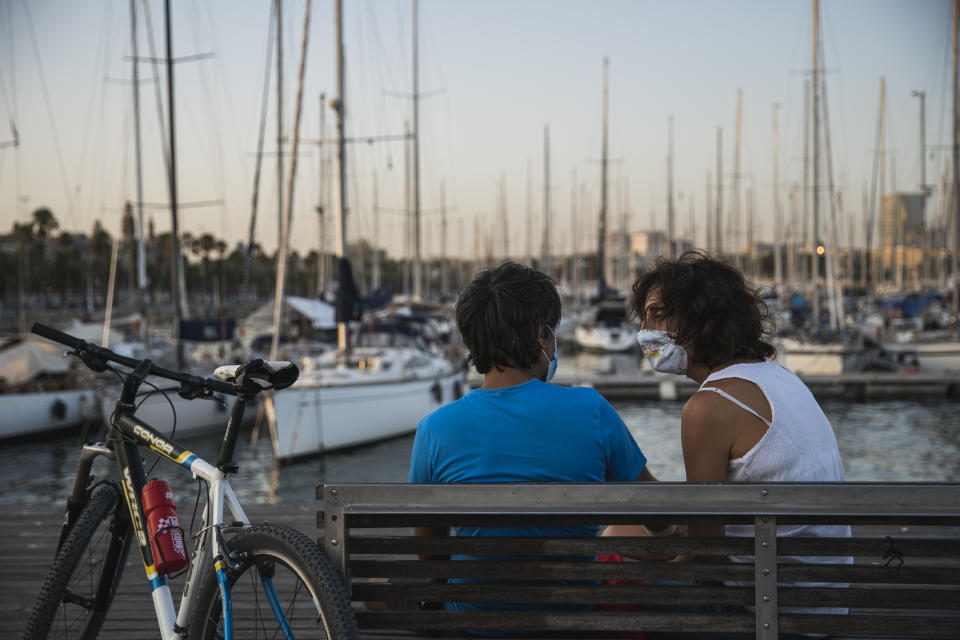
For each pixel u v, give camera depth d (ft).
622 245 174.50
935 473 41.55
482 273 5.78
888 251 175.32
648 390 64.85
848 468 42.88
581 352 114.32
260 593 5.49
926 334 78.38
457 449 5.46
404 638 5.49
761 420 5.22
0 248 238.48
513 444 5.37
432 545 4.94
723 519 4.76
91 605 7.22
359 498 4.88
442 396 50.65
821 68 78.28
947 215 111.86
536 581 5.18
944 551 4.65
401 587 5.02
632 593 4.92
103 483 7.43
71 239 258.37
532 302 5.54
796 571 4.74
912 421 55.06
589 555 4.97
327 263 89.10
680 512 4.67
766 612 4.79
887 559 4.74
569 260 189.16
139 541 6.58
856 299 129.49
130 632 10.59
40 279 221.05
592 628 4.97
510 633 5.31
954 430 51.93
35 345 53.88
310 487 38.88
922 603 4.72
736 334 5.53
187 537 6.68
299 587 5.33
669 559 5.72
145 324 61.87
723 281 5.63
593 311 115.44
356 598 5.03
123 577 13.02
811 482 4.61
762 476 5.23
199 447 46.73
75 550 7.03
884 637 4.76
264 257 211.82
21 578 13.19
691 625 4.91
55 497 39.22
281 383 5.92
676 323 5.67
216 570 5.52
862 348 71.41
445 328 73.97
